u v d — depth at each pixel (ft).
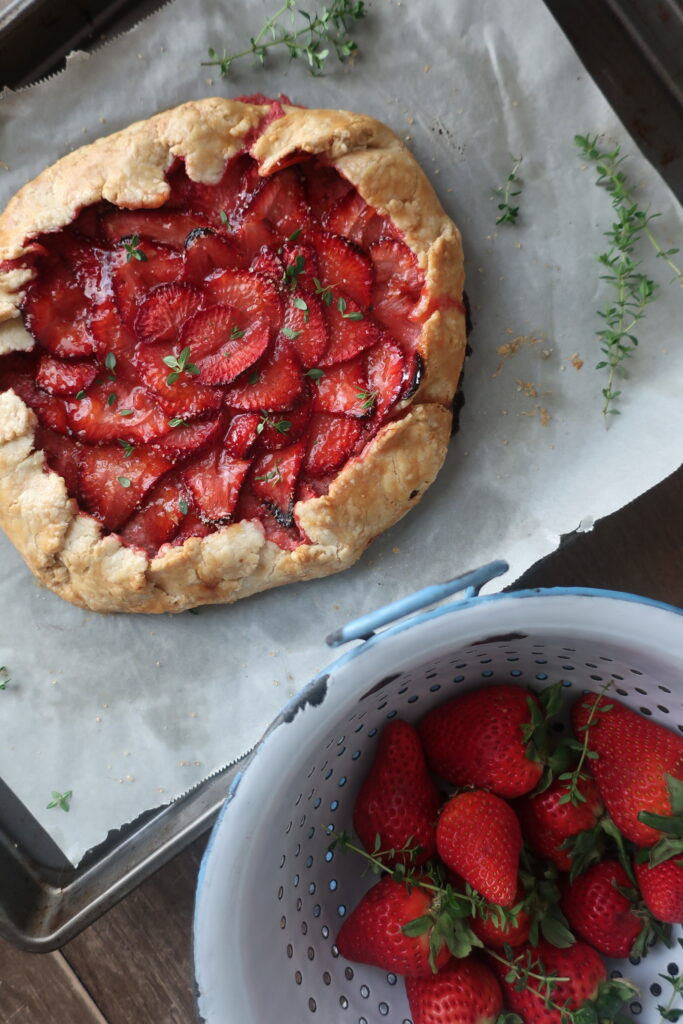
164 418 1.80
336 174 1.81
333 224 1.81
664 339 1.88
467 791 1.58
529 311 1.90
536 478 1.91
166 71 1.85
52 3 1.78
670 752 1.56
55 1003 1.96
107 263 1.80
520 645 1.53
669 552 1.93
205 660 1.93
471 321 1.91
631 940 1.56
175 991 1.96
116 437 1.80
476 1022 1.52
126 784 1.91
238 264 1.80
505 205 1.87
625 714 1.59
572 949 1.56
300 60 1.86
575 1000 1.54
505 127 1.87
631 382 1.89
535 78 1.84
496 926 1.51
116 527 1.83
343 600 1.93
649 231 1.87
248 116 1.79
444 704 1.64
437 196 1.89
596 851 1.59
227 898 1.38
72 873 1.90
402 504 1.84
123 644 1.93
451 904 1.51
